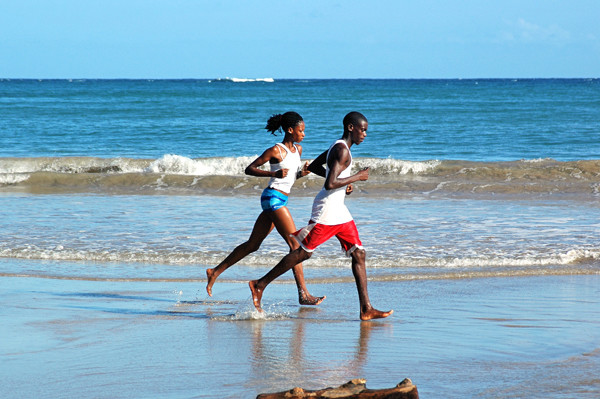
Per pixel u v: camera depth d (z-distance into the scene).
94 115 78.81
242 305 11.69
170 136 55.16
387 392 6.32
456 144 49.31
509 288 12.91
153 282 13.73
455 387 7.30
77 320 10.69
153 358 8.59
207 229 19.28
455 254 15.79
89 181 30.97
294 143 11.81
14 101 110.56
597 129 60.34
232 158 36.00
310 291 12.99
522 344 9.11
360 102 116.06
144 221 20.66
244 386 7.46
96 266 15.12
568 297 12.10
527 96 145.25
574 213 22.14
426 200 25.53
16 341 9.40
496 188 28.22
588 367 7.98
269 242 17.39
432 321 10.56
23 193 27.94
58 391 7.31
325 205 10.65
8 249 16.39
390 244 16.98
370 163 34.41
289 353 8.85
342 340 9.52
